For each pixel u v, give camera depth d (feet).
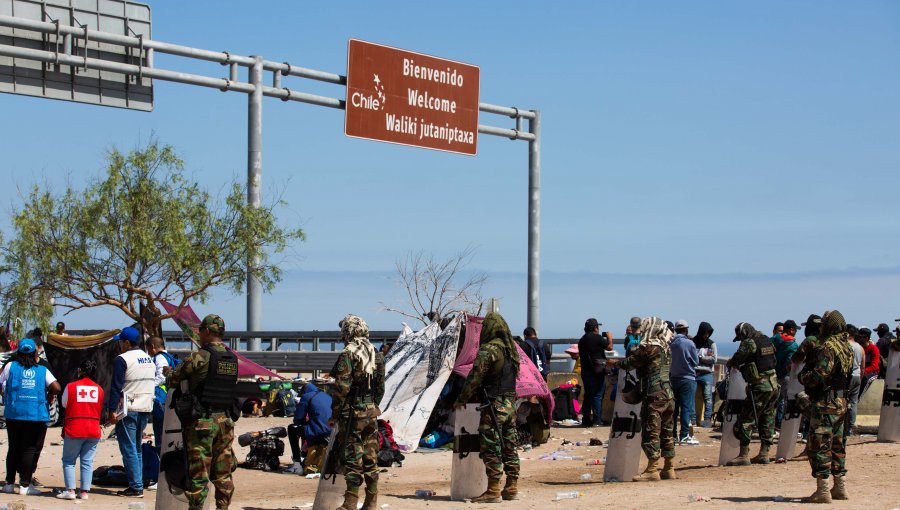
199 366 32.27
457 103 94.22
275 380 84.58
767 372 52.06
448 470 54.44
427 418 62.64
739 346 52.24
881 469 47.01
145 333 89.15
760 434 53.01
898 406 58.08
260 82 84.38
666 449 46.42
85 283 89.56
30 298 88.94
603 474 47.50
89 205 89.71
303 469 51.93
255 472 52.95
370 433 36.40
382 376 36.81
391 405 64.03
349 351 35.81
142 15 80.12
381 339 97.71
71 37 76.13
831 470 37.88
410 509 38.24
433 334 67.26
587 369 74.13
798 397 38.06
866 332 70.59
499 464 39.96
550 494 41.91
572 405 78.07
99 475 47.39
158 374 45.88
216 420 32.55
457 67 94.12
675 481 45.68
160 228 91.50
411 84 90.89
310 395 52.49
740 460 52.06
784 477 45.75
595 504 38.01
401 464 56.65
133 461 43.73
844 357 37.35
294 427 52.95
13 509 38.14
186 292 92.07
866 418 69.87
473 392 40.22
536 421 64.59
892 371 58.44
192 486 32.22
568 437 68.90
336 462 36.35
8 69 74.23
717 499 38.68
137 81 79.25
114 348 73.20
